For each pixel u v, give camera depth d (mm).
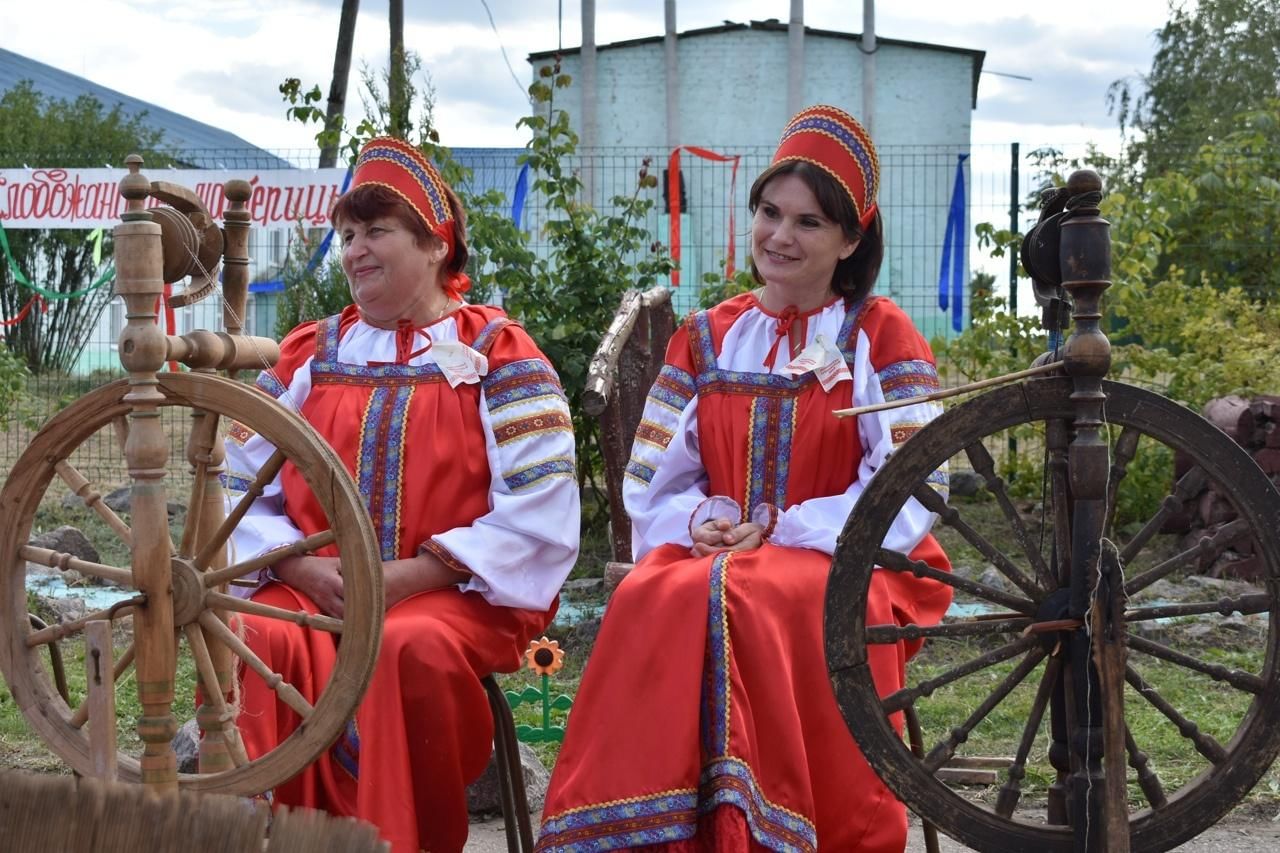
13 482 2654
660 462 3299
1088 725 2518
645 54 19359
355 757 3023
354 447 3277
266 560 2561
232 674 2686
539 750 4488
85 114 19359
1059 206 2611
